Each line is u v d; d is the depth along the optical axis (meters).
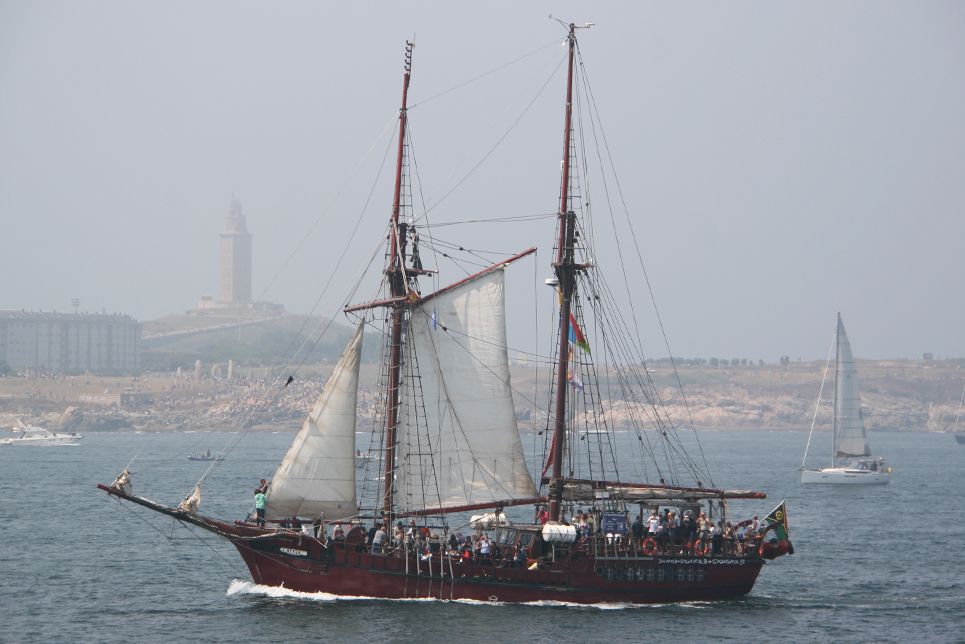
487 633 194.12
